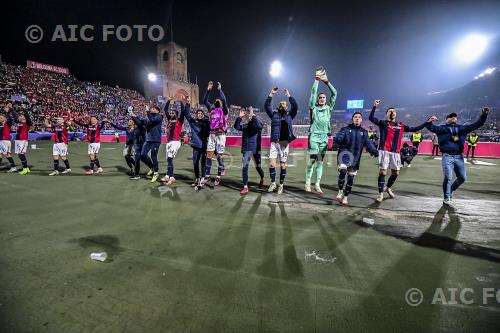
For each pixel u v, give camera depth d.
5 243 3.23
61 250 3.06
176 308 2.10
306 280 2.46
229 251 3.03
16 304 2.14
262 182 6.28
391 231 3.60
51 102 31.78
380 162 5.12
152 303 2.16
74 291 2.31
